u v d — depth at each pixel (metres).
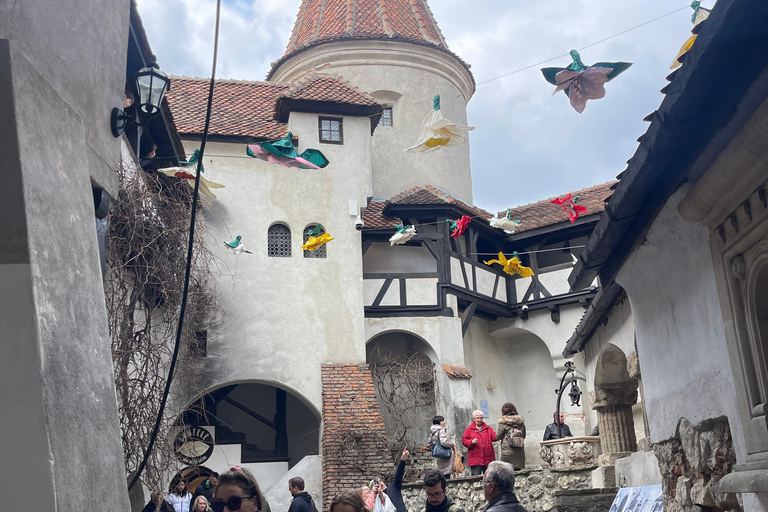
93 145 6.48
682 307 6.05
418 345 21.33
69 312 4.57
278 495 16.89
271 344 18.47
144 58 12.62
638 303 7.32
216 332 18.12
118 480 4.69
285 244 19.33
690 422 6.10
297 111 19.84
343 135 20.19
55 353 4.25
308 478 17.23
